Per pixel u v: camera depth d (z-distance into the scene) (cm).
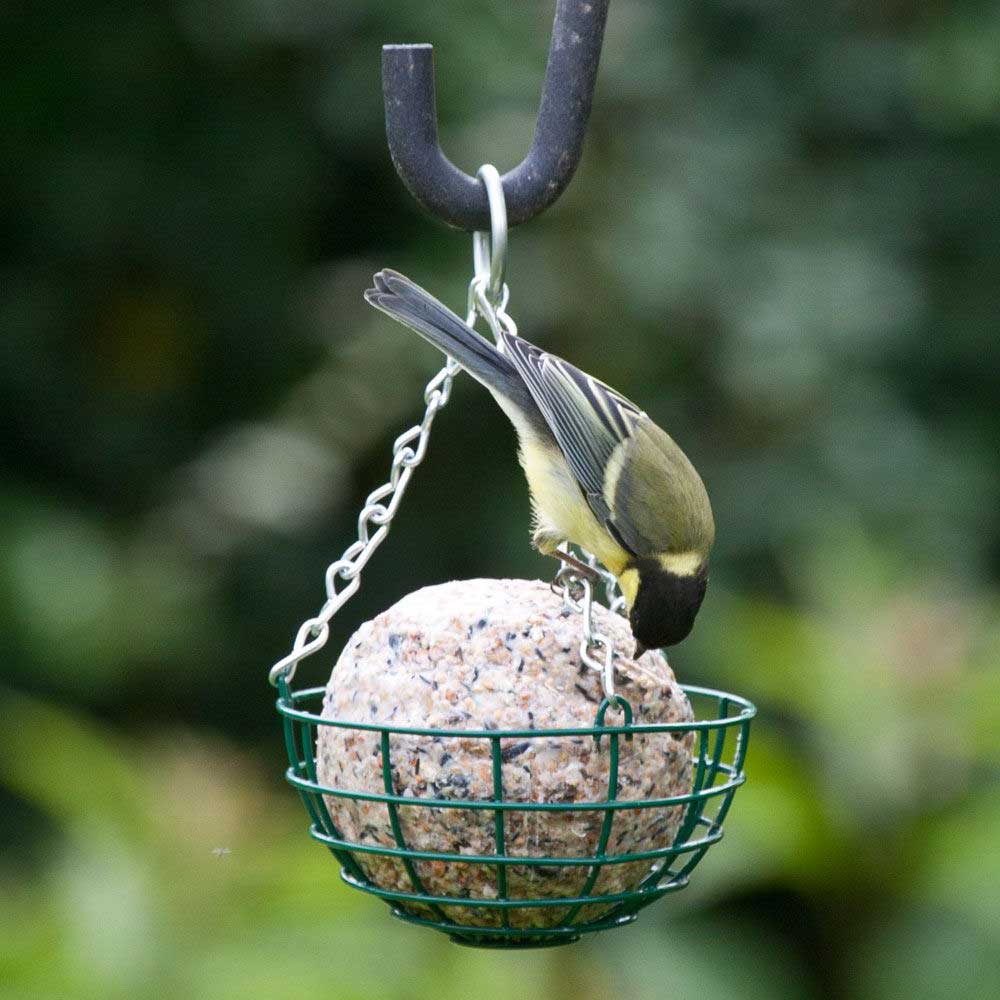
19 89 1435
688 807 605
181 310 1477
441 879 583
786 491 1366
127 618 1348
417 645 584
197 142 1460
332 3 1417
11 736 1262
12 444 1464
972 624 989
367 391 1398
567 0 612
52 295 1473
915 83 1466
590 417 697
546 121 620
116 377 1480
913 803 938
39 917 845
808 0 1501
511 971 868
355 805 587
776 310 1386
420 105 607
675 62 1445
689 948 1020
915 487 1377
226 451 1408
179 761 923
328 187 1472
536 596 607
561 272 1385
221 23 1422
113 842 851
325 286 1452
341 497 1447
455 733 561
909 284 1432
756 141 1450
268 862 847
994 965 928
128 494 1469
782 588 1357
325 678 1439
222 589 1422
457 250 1415
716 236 1409
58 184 1442
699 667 1293
